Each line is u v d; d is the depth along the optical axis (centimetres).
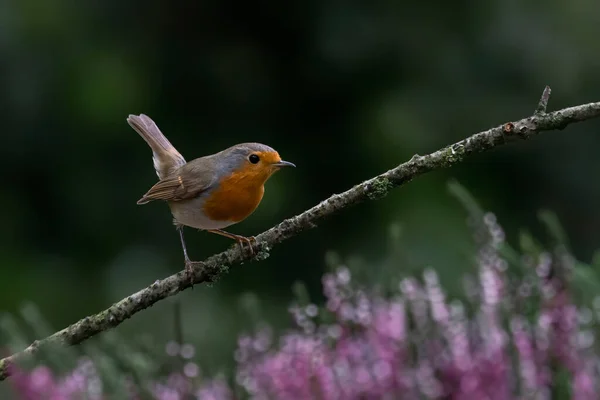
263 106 1337
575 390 646
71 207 1337
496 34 1273
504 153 1312
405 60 1280
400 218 1291
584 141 1312
